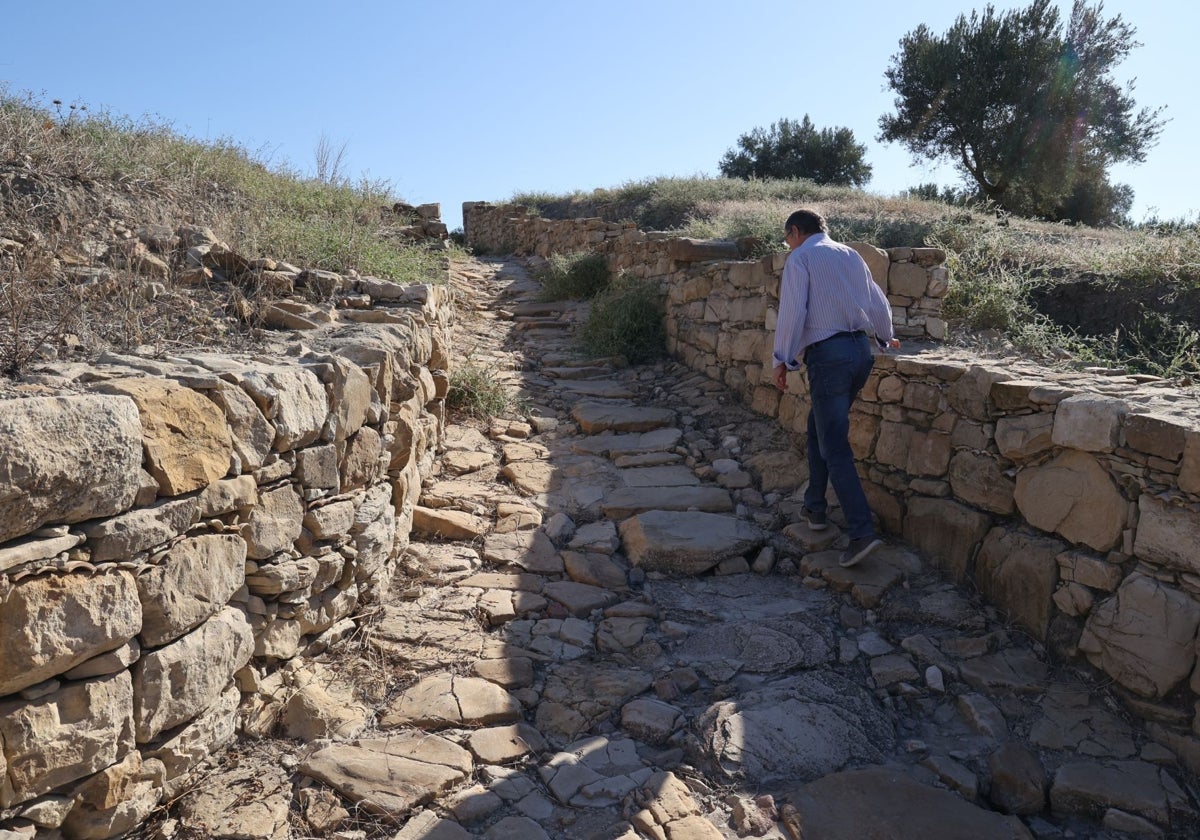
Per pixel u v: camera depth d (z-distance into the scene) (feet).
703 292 22.85
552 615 11.89
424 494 15.17
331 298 15.97
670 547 13.37
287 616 9.45
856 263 13.14
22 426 5.96
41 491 6.08
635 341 25.63
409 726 9.26
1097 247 24.16
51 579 6.25
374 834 7.79
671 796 8.41
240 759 8.52
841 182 81.56
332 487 10.39
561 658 10.88
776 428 18.06
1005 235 24.41
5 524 5.89
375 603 11.64
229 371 8.78
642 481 16.34
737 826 8.14
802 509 14.17
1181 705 9.12
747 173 83.20
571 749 9.16
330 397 10.35
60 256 12.96
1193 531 8.99
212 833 7.54
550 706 9.86
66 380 8.27
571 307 32.01
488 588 12.39
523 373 23.84
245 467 8.57
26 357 8.78
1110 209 62.13
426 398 15.53
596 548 13.83
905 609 11.86
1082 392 10.94
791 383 17.46
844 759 9.18
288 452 9.46
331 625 10.51
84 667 6.61
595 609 12.12
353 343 12.24
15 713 6.08
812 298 12.89
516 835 7.80
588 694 10.09
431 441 16.28
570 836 7.88
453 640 10.95
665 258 26.25
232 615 8.42
